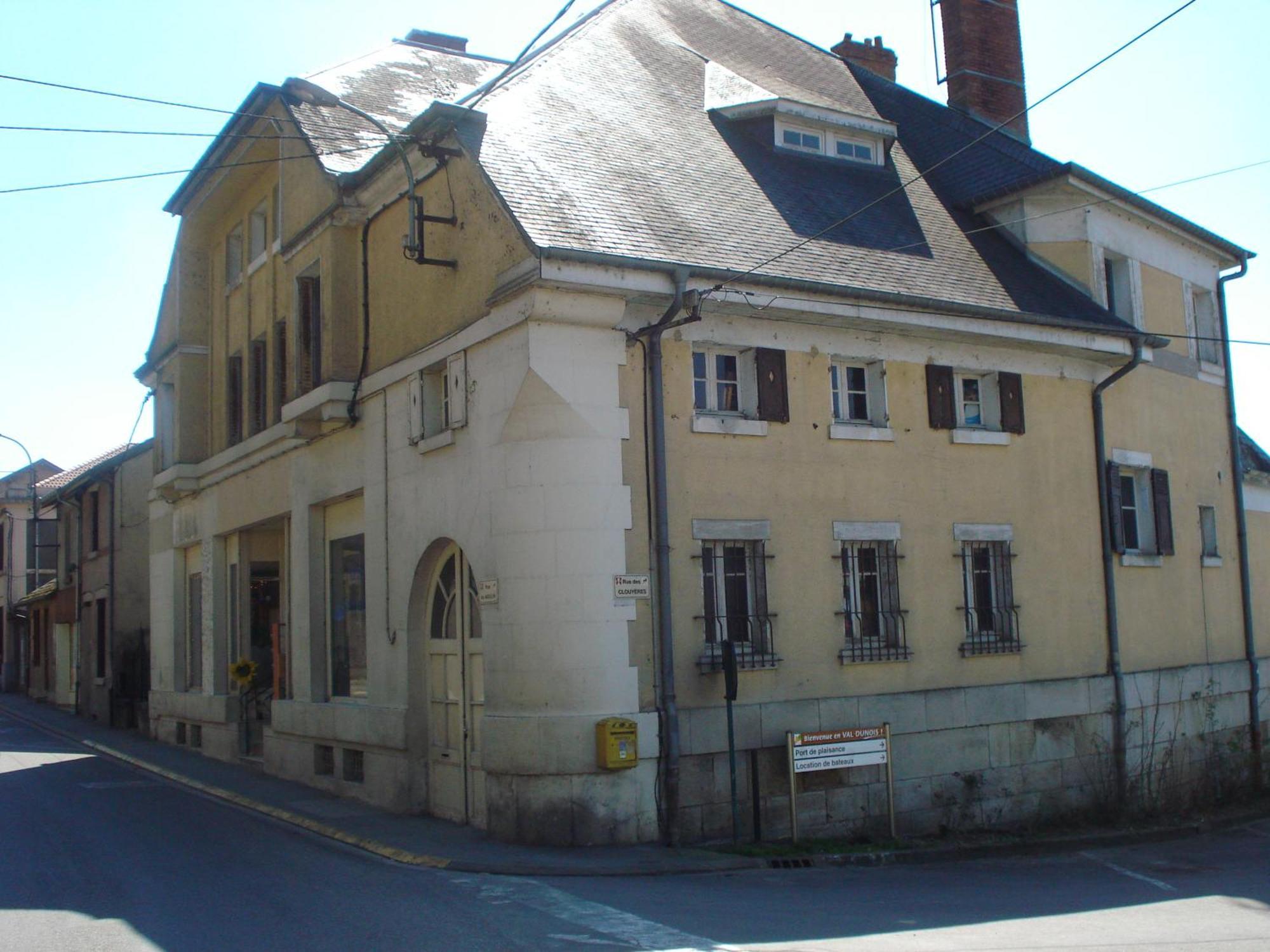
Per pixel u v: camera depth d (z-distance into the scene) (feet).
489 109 44.06
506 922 26.63
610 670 37.22
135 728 86.58
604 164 43.93
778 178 50.26
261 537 65.51
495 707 38.11
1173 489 58.34
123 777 59.11
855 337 45.29
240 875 32.83
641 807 37.37
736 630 41.09
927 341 47.39
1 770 62.95
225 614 67.21
